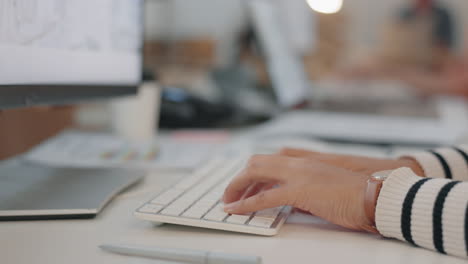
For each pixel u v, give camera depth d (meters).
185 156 0.87
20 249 0.44
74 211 0.52
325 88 2.17
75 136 0.99
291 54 1.66
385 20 2.68
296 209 0.57
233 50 2.24
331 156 0.64
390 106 1.75
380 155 0.97
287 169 0.52
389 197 0.48
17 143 0.93
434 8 2.62
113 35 0.76
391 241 0.48
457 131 1.26
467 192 0.44
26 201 0.54
